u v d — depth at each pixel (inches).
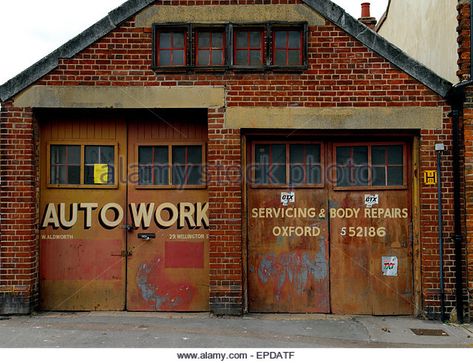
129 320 339.0
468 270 339.3
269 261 360.5
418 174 351.9
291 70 348.2
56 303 362.3
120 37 350.9
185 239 363.6
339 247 360.5
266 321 338.6
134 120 367.2
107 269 363.9
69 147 366.0
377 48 347.3
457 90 337.7
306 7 350.3
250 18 349.7
